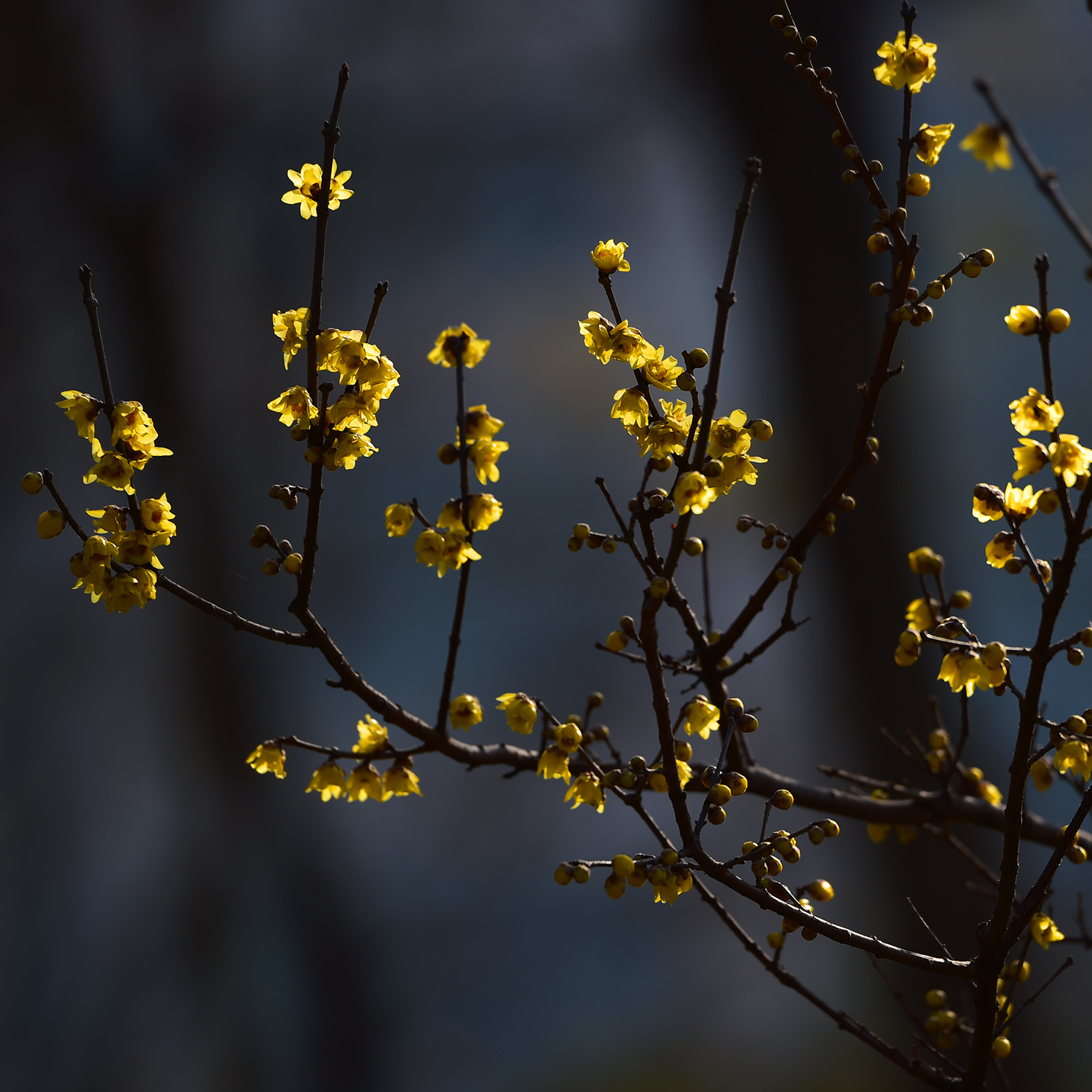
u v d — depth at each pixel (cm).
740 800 1000
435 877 1023
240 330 859
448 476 1135
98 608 911
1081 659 139
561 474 1173
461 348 150
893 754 496
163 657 832
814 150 510
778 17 156
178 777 803
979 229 770
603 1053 856
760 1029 815
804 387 519
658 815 1046
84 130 714
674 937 952
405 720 174
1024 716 138
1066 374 983
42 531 152
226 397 832
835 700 545
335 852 819
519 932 977
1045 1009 566
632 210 1063
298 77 805
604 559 1184
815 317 512
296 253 890
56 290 745
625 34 808
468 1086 853
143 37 746
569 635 1164
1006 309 866
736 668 189
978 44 711
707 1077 788
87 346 792
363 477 1118
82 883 920
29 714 930
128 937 889
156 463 719
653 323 1074
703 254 1038
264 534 163
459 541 153
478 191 967
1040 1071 501
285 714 825
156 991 856
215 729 746
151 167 740
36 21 686
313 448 159
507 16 829
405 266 993
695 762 213
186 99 755
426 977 926
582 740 174
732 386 1033
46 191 714
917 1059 167
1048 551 855
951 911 469
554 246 1073
